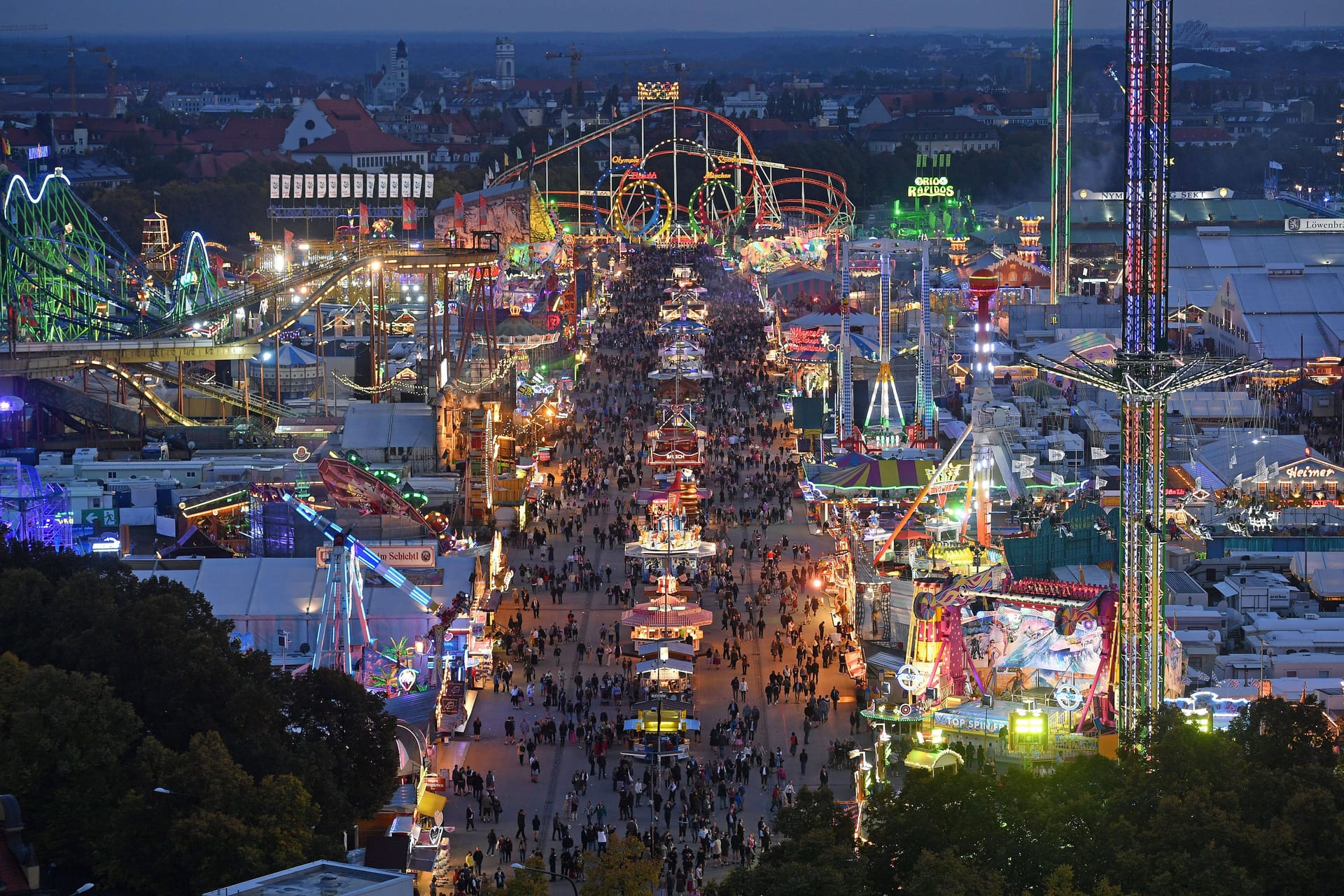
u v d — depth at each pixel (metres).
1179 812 178.12
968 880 167.62
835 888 169.62
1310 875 171.75
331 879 165.00
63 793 198.38
